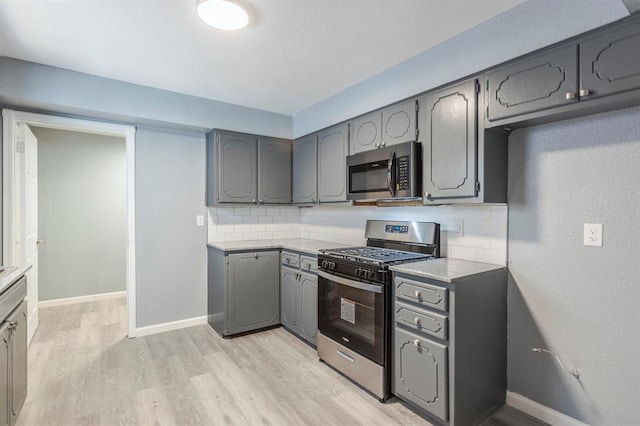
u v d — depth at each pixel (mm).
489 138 1896
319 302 2611
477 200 1891
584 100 1479
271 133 3590
